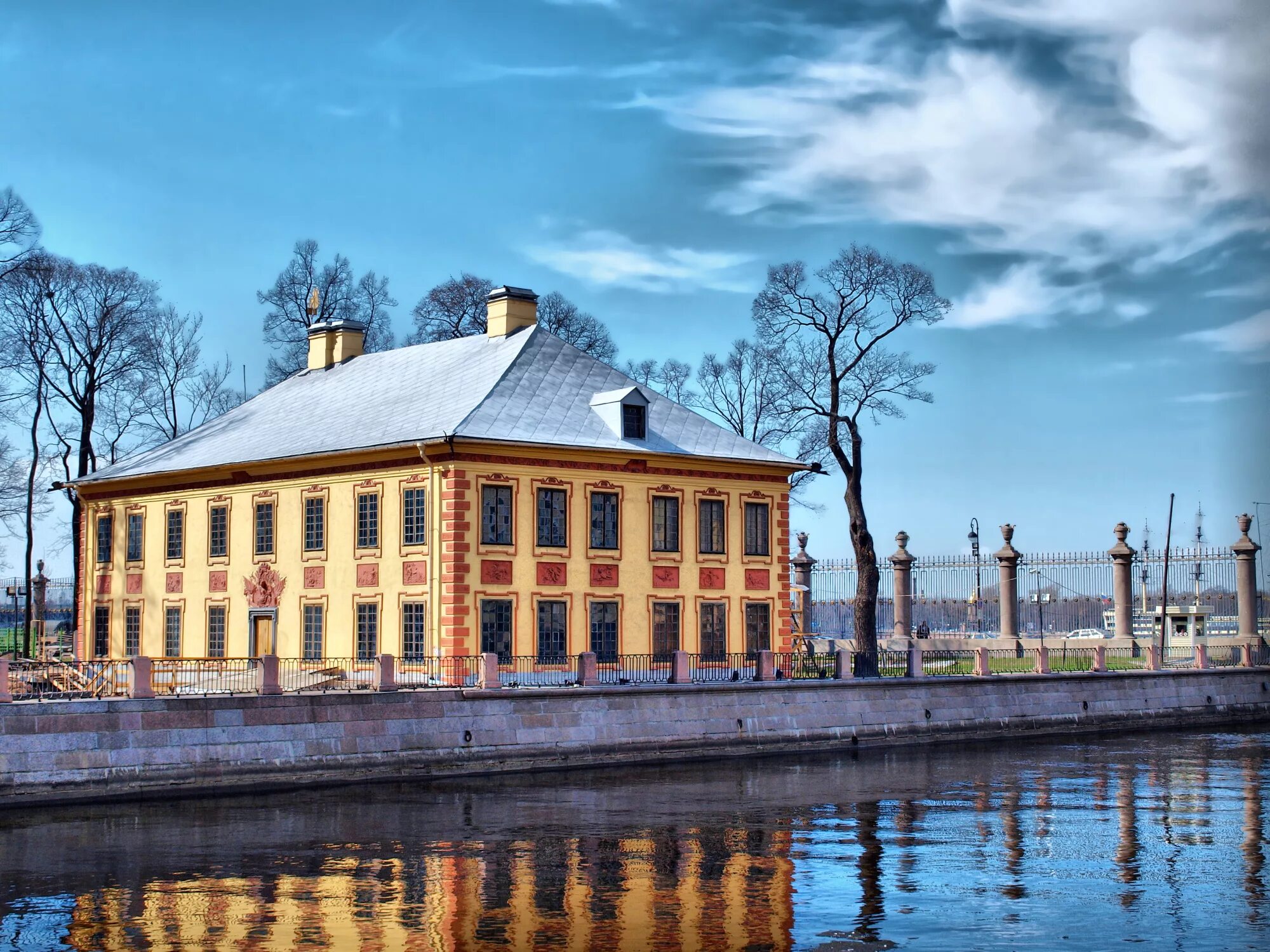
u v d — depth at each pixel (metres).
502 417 47.09
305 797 35.50
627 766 42.03
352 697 37.84
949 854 28.83
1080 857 28.62
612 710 42.25
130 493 57.94
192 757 35.22
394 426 48.88
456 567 44.81
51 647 62.03
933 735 49.38
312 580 49.75
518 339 52.31
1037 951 21.89
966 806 34.84
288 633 50.50
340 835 30.52
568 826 31.69
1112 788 38.12
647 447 49.16
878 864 27.84
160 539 56.34
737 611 51.19
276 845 29.41
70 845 29.30
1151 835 31.03
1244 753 46.78
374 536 47.75
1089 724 53.78
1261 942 22.39
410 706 38.78
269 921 23.58
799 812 33.81
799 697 46.41
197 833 30.66
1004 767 42.69
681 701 43.69
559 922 23.52
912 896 25.31
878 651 59.41
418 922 23.50
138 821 31.94
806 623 69.69
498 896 25.19
